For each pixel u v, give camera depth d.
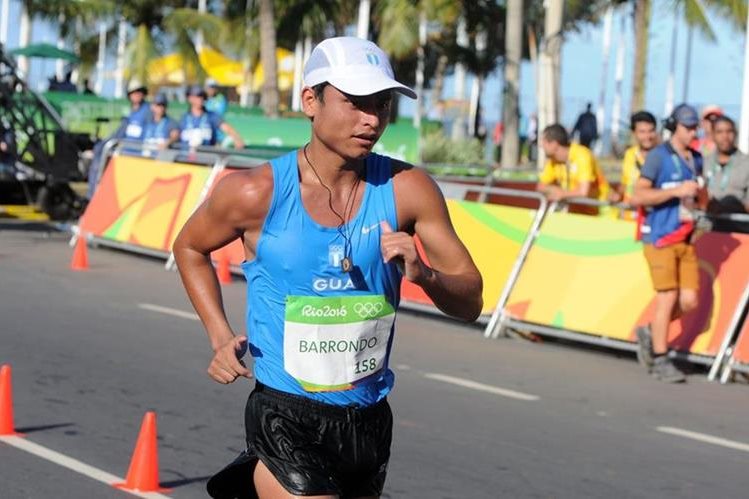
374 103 8.92
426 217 9.29
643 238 23.64
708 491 16.20
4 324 25.95
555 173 30.41
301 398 9.26
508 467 16.95
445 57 94.25
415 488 15.81
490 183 40.84
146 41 98.62
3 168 45.38
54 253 37.53
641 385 23.20
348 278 9.17
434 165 44.25
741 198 26.08
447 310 9.37
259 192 9.16
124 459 16.66
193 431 18.17
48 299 29.41
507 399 21.33
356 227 9.16
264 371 9.37
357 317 9.22
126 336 25.33
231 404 19.94
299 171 9.21
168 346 24.48
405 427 18.94
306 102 9.13
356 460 9.34
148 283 32.78
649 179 23.03
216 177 35.50
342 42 9.04
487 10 85.38
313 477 9.10
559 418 20.06
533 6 91.38
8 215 45.50
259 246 9.21
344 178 9.19
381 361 9.39
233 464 9.49
